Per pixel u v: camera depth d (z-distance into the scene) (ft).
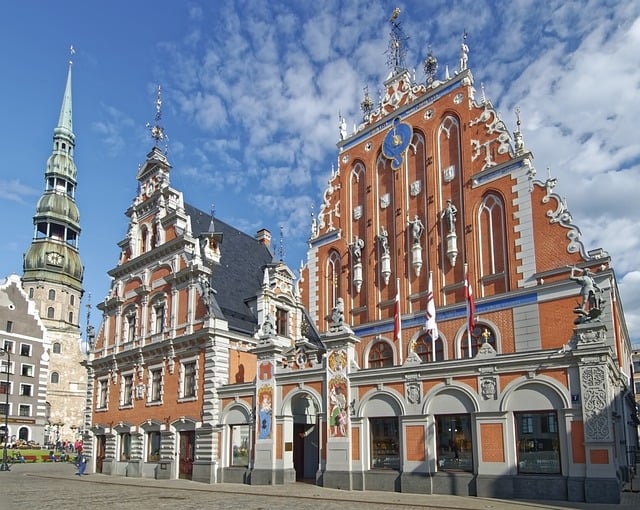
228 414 111.34
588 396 69.41
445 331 103.91
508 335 96.17
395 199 119.03
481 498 73.00
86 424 150.41
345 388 91.97
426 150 115.65
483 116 108.58
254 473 101.30
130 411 135.44
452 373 81.46
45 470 162.81
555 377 72.69
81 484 110.93
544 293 93.35
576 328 71.92
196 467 111.96
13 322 265.54
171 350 126.31
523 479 72.08
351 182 129.59
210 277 128.16
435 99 116.98
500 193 102.89
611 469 66.39
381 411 88.12
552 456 71.61
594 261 90.07
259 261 155.02
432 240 110.42
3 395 252.62
